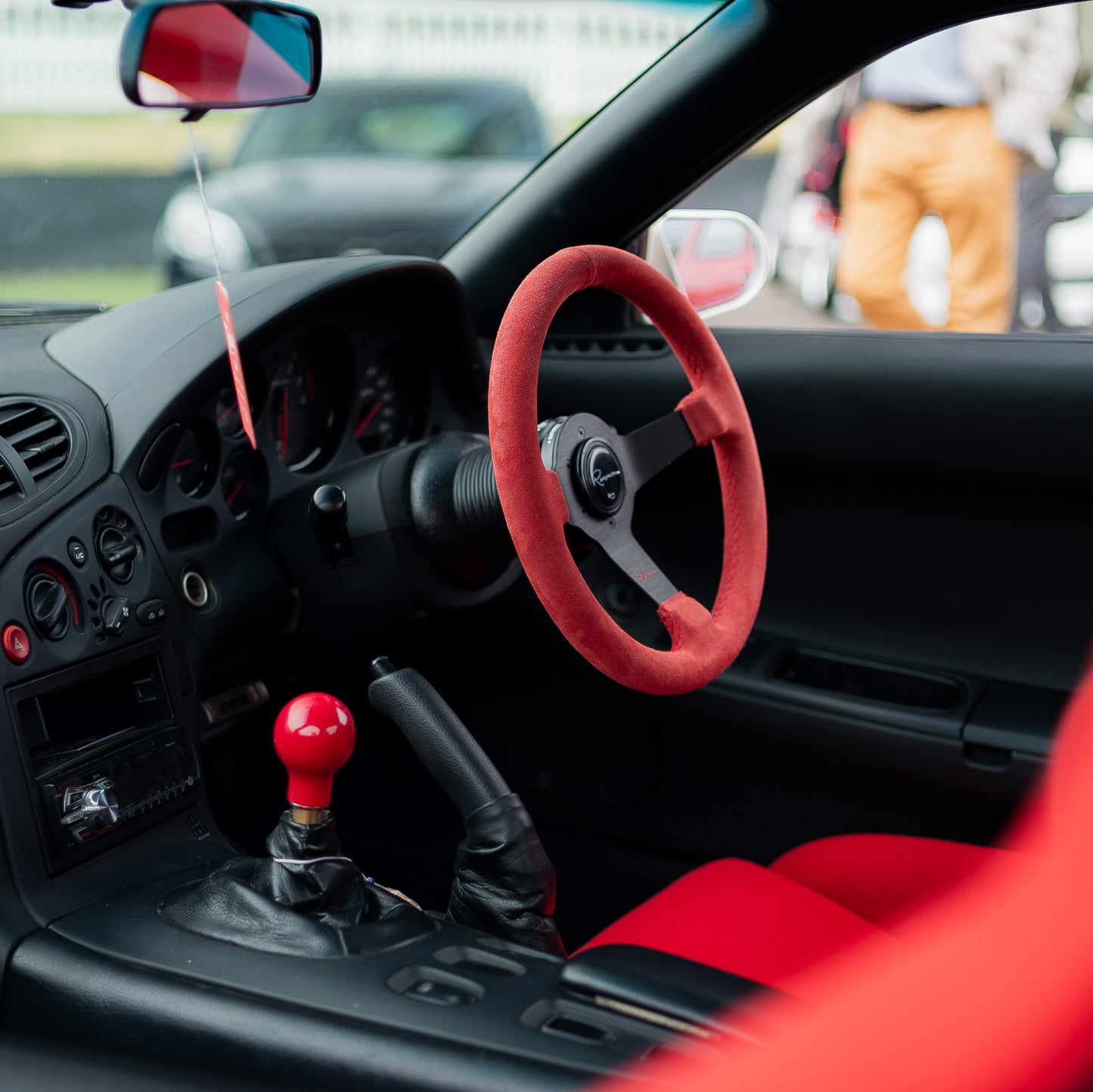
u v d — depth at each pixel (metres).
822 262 2.45
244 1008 0.89
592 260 1.10
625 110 1.63
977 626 1.67
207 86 1.01
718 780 1.74
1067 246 2.20
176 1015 0.91
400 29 10.30
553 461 1.09
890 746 1.60
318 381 1.57
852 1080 0.43
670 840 1.79
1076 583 1.61
